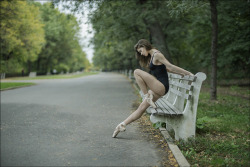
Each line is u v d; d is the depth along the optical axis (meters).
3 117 6.42
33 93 12.96
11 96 11.60
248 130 4.97
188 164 3.11
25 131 4.92
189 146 3.91
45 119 6.13
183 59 24.62
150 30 15.25
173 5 8.38
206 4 8.59
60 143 4.12
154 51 4.00
